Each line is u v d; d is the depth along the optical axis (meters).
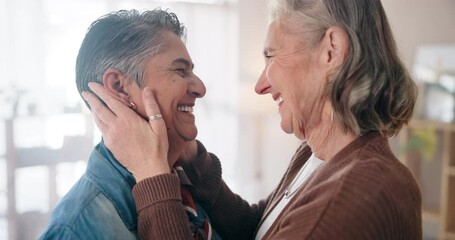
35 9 3.04
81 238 0.88
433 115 3.25
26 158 2.98
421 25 3.40
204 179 1.22
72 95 3.13
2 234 2.91
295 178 1.09
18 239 2.97
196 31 3.71
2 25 2.95
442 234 3.10
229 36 3.86
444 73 3.25
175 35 1.01
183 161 1.18
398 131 0.97
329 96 0.91
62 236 0.88
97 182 0.95
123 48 0.95
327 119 0.96
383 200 0.82
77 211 0.90
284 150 4.05
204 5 3.74
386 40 0.93
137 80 0.96
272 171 4.15
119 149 0.96
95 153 1.00
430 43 3.37
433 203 3.41
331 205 0.82
